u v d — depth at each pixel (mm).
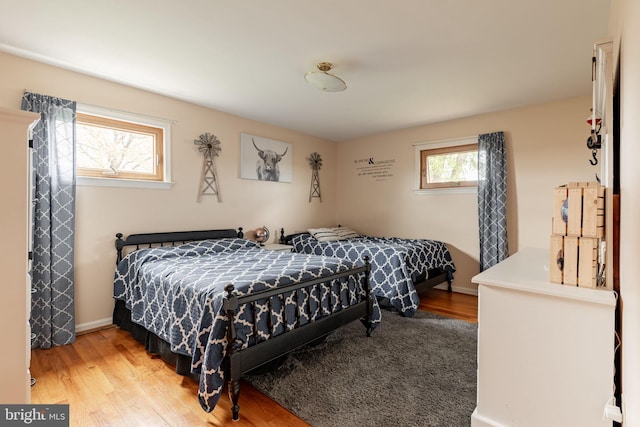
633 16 869
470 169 4117
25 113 1103
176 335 1968
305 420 1651
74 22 2012
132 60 2527
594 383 1196
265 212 4348
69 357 2336
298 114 3938
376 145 4996
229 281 1954
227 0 1799
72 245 2633
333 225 5410
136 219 3111
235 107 3670
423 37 2191
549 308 1275
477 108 3711
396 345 2533
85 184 2801
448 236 4293
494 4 1830
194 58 2494
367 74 2787
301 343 2104
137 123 3127
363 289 2770
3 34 2154
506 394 1378
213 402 1602
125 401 1802
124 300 2803
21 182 1104
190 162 3529
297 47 2326
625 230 1066
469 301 3787
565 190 1324
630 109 962
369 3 1827
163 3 1825
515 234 3746
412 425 1604
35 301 2461
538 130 3592
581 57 2467
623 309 1090
